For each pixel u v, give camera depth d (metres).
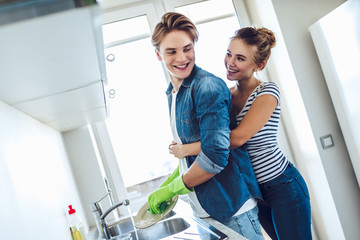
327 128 2.17
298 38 2.16
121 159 2.27
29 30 0.42
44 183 1.06
